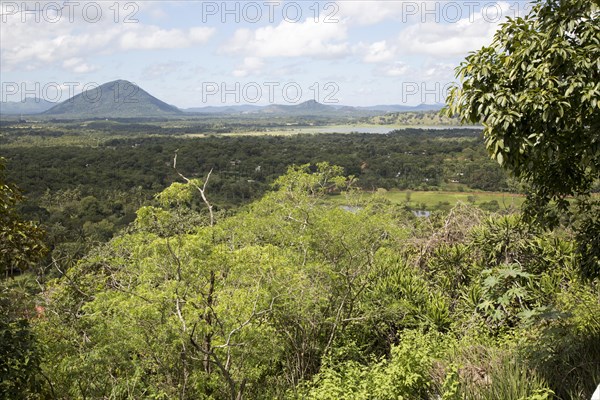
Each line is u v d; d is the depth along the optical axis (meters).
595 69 3.98
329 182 7.37
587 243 4.98
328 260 6.87
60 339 5.46
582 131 4.16
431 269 8.48
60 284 5.88
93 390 5.48
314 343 6.55
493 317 5.98
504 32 4.45
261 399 5.95
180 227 5.38
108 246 6.04
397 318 7.25
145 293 4.86
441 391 4.43
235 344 4.93
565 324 5.11
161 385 5.36
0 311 4.96
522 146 4.10
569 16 4.09
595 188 5.30
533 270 7.44
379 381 4.84
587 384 3.99
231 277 5.26
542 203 5.07
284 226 6.86
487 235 8.12
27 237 6.16
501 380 4.21
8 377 4.54
